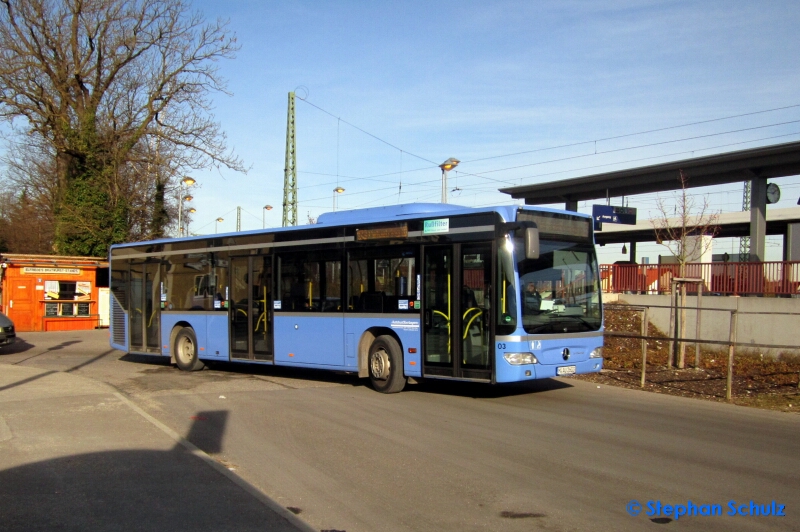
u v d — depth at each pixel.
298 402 11.32
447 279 11.29
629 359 16.61
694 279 15.02
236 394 12.21
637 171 32.97
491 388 12.91
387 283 12.15
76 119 30.84
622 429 9.19
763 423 9.66
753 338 17.61
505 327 10.47
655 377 14.06
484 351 10.72
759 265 18.62
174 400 11.57
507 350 10.41
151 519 5.47
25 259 28.53
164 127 31.64
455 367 11.05
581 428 9.23
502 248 10.64
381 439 8.58
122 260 18.03
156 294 16.92
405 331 11.81
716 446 8.23
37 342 23.73
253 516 5.54
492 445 8.24
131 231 34.62
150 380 14.28
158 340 16.77
